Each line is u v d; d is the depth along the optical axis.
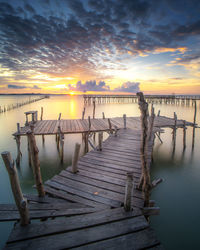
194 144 14.26
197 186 7.95
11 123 23.38
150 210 3.40
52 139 15.77
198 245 4.75
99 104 57.25
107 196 3.92
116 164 5.80
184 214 6.03
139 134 10.07
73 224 2.95
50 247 2.51
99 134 7.18
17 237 2.69
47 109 40.16
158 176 8.94
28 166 9.94
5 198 6.95
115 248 2.50
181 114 31.92
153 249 2.50
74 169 5.05
